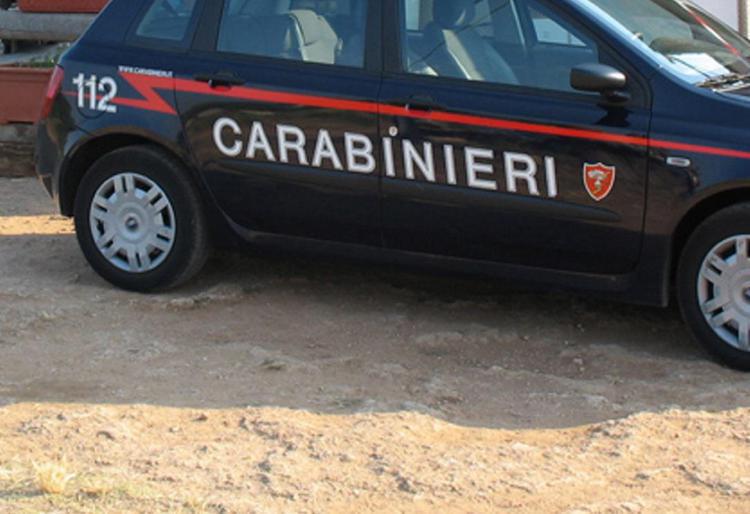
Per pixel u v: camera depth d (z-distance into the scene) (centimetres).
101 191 819
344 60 753
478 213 722
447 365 709
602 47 699
